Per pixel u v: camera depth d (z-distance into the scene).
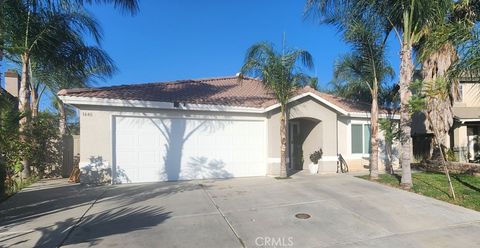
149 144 12.95
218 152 14.09
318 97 15.50
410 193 10.45
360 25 12.19
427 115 17.31
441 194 10.09
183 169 13.45
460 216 7.95
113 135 12.41
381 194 10.30
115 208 8.62
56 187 11.84
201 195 10.21
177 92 15.36
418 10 10.62
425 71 15.95
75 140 15.69
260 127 14.93
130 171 12.65
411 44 11.37
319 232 6.80
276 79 13.33
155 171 13.02
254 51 13.05
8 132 9.28
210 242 6.22
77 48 13.73
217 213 8.14
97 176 12.13
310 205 8.93
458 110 21.25
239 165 14.45
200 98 14.51
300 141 17.25
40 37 12.35
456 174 14.48
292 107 15.12
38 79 16.62
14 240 6.27
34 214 8.09
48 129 15.13
